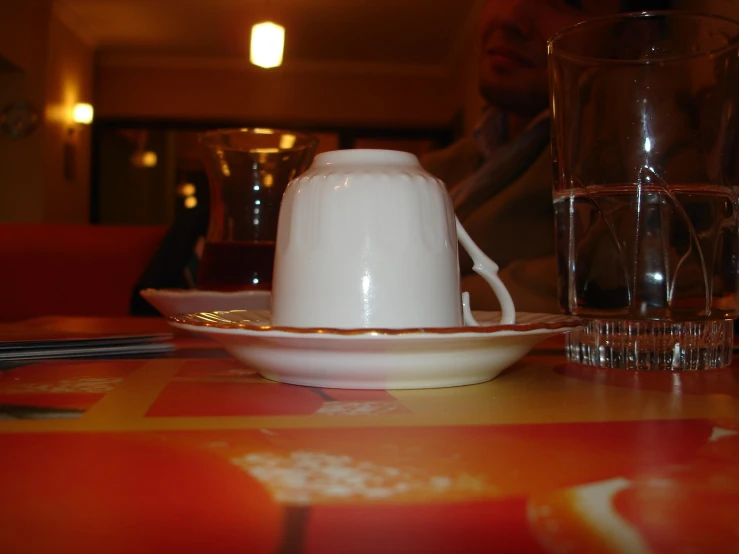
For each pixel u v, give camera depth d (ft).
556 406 1.17
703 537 0.57
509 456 0.83
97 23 14.76
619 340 1.63
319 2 13.21
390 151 1.52
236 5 13.53
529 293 3.63
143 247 5.19
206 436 0.93
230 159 2.46
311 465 0.78
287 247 1.48
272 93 17.19
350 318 1.40
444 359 1.27
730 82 1.57
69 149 14.76
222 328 1.27
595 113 1.62
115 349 1.83
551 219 3.87
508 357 1.38
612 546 0.55
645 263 1.59
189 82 17.02
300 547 0.54
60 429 0.96
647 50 1.59
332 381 1.30
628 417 1.07
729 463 0.80
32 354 1.70
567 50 1.68
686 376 1.53
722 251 1.59
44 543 0.55
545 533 0.58
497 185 4.36
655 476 0.75
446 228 1.50
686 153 1.56
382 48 15.89
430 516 0.62
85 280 5.11
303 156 2.53
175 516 0.61
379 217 1.42
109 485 0.70
